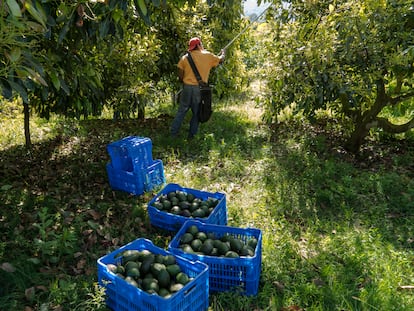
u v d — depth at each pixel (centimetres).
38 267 313
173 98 918
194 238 319
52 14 310
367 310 270
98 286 272
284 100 589
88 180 489
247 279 282
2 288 283
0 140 649
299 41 553
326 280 304
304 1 588
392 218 412
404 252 342
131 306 251
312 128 725
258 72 659
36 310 266
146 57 652
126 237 362
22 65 251
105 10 287
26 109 559
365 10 509
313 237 364
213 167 529
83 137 673
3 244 327
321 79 529
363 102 602
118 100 668
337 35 517
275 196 446
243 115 853
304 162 546
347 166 529
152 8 588
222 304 280
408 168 543
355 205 438
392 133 609
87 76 450
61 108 507
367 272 314
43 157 573
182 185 477
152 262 276
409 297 285
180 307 242
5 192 443
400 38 507
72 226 372
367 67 524
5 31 228
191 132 661
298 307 272
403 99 568
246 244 316
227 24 872
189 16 770
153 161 473
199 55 626
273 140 665
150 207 373
